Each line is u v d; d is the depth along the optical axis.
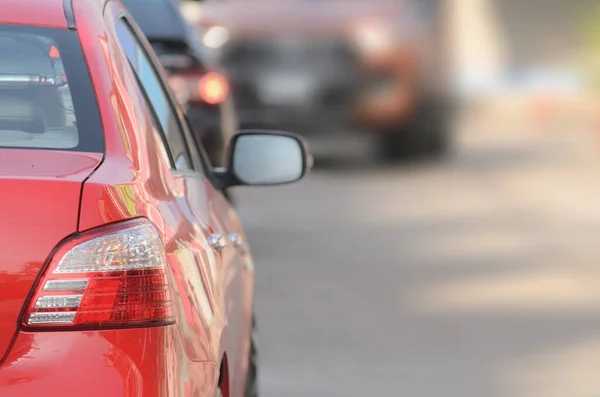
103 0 6.64
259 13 30.09
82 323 5.12
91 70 5.91
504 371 12.59
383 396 11.62
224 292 6.80
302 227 22.17
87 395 5.04
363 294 16.33
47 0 6.23
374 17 30.53
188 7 22.06
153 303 5.27
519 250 20.06
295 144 9.17
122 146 5.71
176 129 7.81
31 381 5.02
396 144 32.56
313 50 29.97
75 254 5.15
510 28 113.00
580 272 18.17
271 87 29.83
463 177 30.70
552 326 14.63
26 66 5.91
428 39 31.58
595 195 27.67
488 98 62.88
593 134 48.78
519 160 36.22
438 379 12.25
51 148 5.59
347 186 28.30
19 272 5.09
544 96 63.75
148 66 7.48
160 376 5.20
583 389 12.00
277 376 12.26
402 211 24.45
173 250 5.67
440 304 15.77
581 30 92.19
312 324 14.54
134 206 5.39
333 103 30.03
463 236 21.45
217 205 8.04
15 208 5.15
